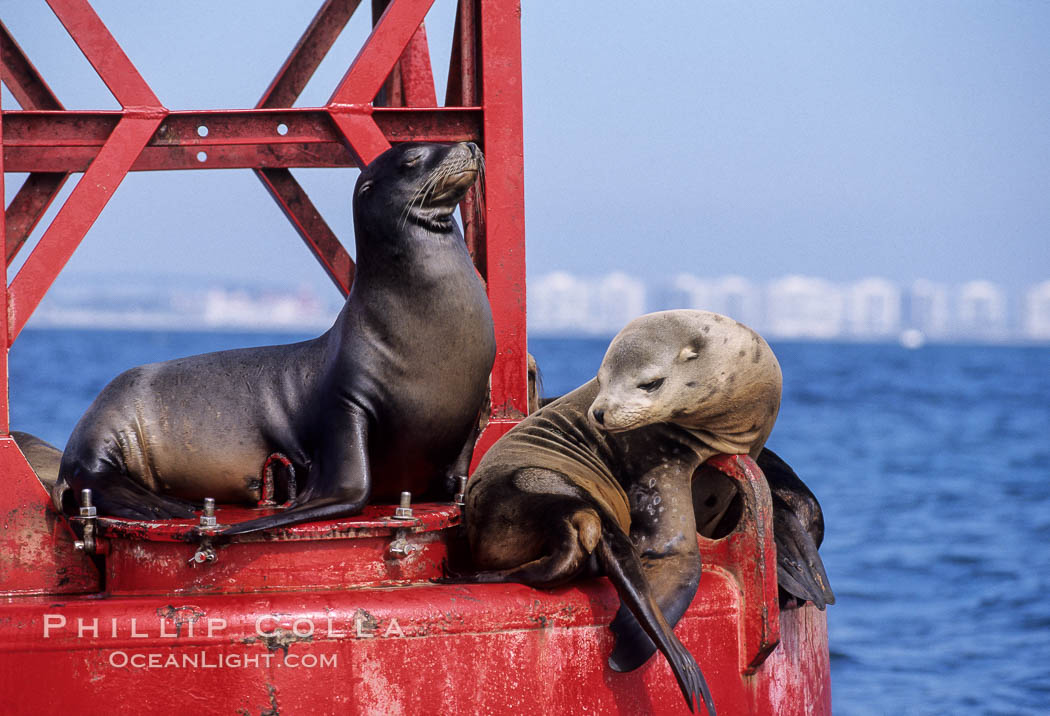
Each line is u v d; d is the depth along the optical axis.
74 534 13.92
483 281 15.64
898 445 92.44
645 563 13.23
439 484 14.67
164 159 16.81
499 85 15.51
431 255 13.48
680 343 13.28
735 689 13.20
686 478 13.70
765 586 13.11
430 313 13.50
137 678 11.80
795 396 149.75
